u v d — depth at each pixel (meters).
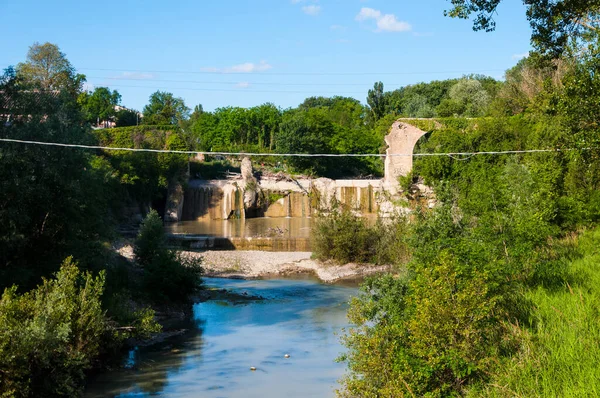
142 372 22.06
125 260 37.34
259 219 90.38
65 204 28.75
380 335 15.19
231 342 26.41
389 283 18.95
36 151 27.45
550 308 16.53
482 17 19.80
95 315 21.53
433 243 20.08
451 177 65.44
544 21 20.00
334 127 111.69
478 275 14.77
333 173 107.75
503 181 34.72
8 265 26.34
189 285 33.47
